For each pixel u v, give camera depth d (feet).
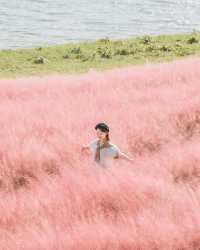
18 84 101.65
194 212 40.57
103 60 158.51
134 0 408.05
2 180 56.03
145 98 84.43
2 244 38.58
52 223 41.22
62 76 115.96
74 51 169.89
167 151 59.98
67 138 64.49
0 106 84.33
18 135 67.00
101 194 44.47
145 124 68.95
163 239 37.55
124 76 102.89
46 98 90.27
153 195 44.32
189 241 37.88
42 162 58.49
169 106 76.95
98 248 37.27
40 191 48.47
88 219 41.24
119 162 55.31
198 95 82.38
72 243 37.55
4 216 43.60
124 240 37.45
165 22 331.77
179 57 159.43
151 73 102.89
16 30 286.87
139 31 299.58
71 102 84.43
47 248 37.50
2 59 161.07
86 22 318.04
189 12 367.86
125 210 42.63
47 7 365.20
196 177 53.06
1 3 372.79
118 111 76.18
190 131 70.03
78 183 47.19
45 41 261.85
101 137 52.49
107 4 388.78
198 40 184.96
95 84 97.09
